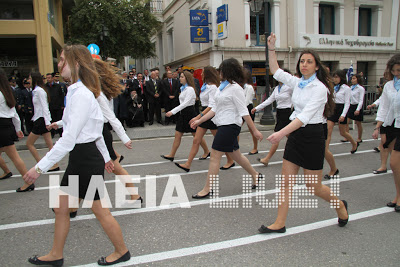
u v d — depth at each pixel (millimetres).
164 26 23781
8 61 13867
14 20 13227
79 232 3500
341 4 17328
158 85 12039
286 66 16547
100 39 17375
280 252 2996
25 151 8430
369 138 9133
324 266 2752
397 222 3639
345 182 5152
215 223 3668
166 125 11820
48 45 13711
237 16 15375
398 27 19062
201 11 14828
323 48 16953
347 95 6562
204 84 6113
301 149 3121
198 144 5633
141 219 3807
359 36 17906
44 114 5441
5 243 3273
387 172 5684
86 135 2498
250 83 6855
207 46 15773
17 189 4930
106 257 2828
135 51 19766
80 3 17625
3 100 4559
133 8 18578
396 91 4465
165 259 2896
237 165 6309
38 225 3707
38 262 2717
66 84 10617
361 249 3035
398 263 2787
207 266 2775
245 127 11320
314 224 3604
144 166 6414
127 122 11547
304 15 16375
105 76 3840
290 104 5957
